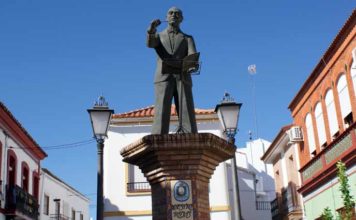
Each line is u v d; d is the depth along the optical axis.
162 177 8.05
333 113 19.81
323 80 20.53
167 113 8.71
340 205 18.44
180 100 8.77
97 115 11.23
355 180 17.14
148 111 24.34
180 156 7.98
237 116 11.42
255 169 33.50
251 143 34.66
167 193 7.96
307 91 22.53
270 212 29.75
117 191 22.61
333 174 19.17
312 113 22.14
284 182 26.45
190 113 8.76
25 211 25.48
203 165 8.13
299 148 23.94
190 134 7.93
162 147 7.89
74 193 38.69
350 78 17.84
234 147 8.74
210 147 8.03
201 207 8.02
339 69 18.77
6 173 23.75
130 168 22.95
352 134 17.19
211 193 22.69
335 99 19.33
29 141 27.20
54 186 33.81
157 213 8.08
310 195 22.31
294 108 24.66
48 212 32.16
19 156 26.03
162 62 8.80
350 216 8.55
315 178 20.92
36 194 29.42
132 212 22.33
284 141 25.58
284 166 26.55
